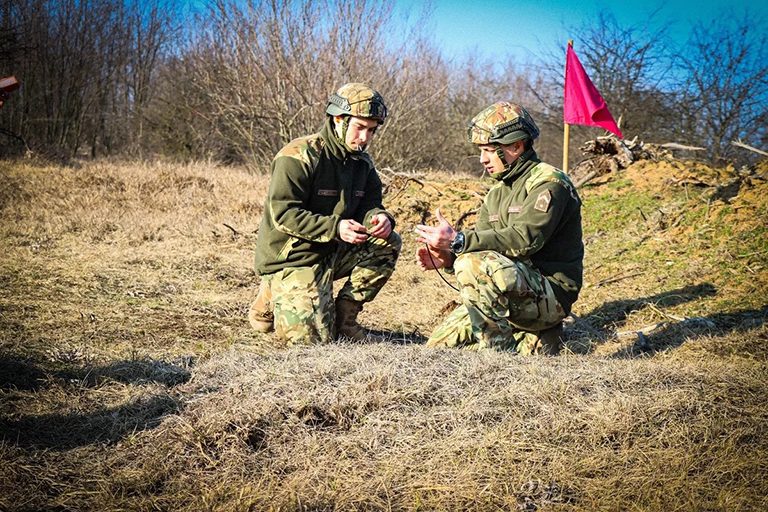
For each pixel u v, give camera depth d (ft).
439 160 62.64
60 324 16.05
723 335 15.90
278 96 50.24
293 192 14.02
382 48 51.67
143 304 18.28
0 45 63.46
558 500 8.57
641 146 29.99
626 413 10.05
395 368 11.18
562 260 13.99
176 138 71.46
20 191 33.35
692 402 10.47
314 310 14.14
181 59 71.56
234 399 10.66
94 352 14.15
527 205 13.33
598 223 24.93
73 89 72.59
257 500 8.55
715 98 57.72
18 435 10.02
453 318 14.47
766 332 15.67
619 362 12.21
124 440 10.02
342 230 13.62
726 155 57.21
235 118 53.72
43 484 8.88
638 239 22.74
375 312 19.29
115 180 35.91
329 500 8.56
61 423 10.53
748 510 8.29
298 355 12.42
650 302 18.45
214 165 52.80
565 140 24.11
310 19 49.55
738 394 10.97
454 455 9.35
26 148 55.98
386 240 14.84
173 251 24.50
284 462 9.34
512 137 13.42
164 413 10.74
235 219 29.96
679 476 8.93
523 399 10.53
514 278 12.94
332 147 14.39
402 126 53.88
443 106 63.16
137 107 77.41
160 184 35.53
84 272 21.01
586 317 18.22
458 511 8.39
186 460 9.43
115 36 76.79
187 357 13.98
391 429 9.90
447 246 13.10
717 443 9.64
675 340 15.97
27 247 23.81
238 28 50.60
